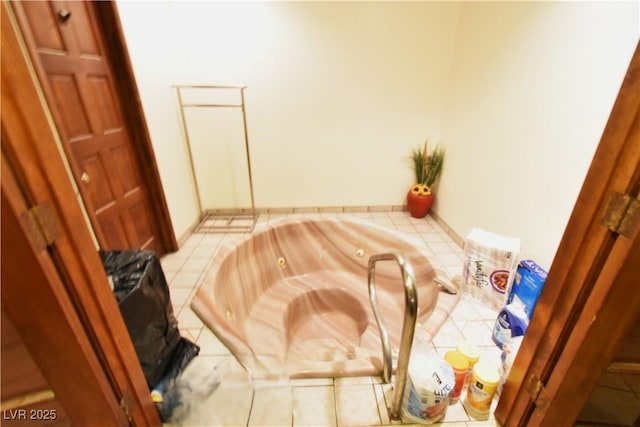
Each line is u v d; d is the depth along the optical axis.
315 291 2.06
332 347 1.68
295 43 2.48
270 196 3.04
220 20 2.38
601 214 0.65
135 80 1.84
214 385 1.17
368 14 2.41
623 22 1.11
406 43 2.52
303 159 2.90
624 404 0.88
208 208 3.04
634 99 0.56
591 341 0.72
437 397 0.96
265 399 1.12
